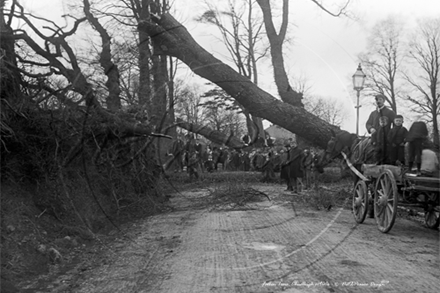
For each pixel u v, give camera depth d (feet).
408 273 19.13
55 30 26.32
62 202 25.41
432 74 96.37
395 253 22.68
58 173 25.59
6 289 17.22
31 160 25.55
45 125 25.36
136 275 18.93
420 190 26.14
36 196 25.45
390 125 30.48
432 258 21.77
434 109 96.94
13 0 27.02
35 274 19.31
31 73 26.66
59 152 25.71
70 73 25.45
